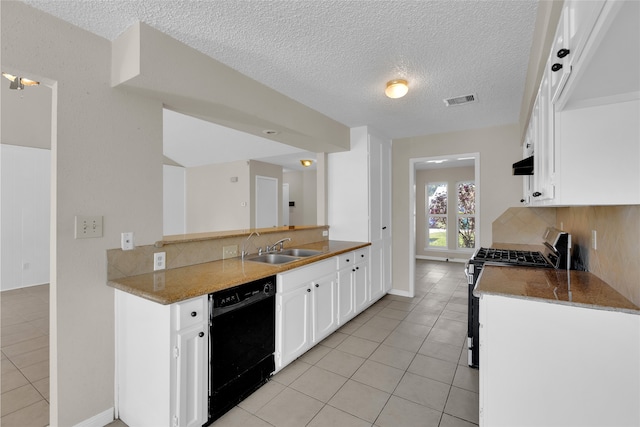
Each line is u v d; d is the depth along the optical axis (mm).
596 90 1075
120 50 1703
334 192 3947
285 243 3178
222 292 1749
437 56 2049
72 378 1608
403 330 3051
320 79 2389
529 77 2148
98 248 1704
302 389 2049
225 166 6816
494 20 1655
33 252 4680
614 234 1501
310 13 1599
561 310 1312
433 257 7430
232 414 1798
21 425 1721
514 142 3590
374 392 2020
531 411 1365
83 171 1635
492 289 1503
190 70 1886
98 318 1705
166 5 1498
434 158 4086
